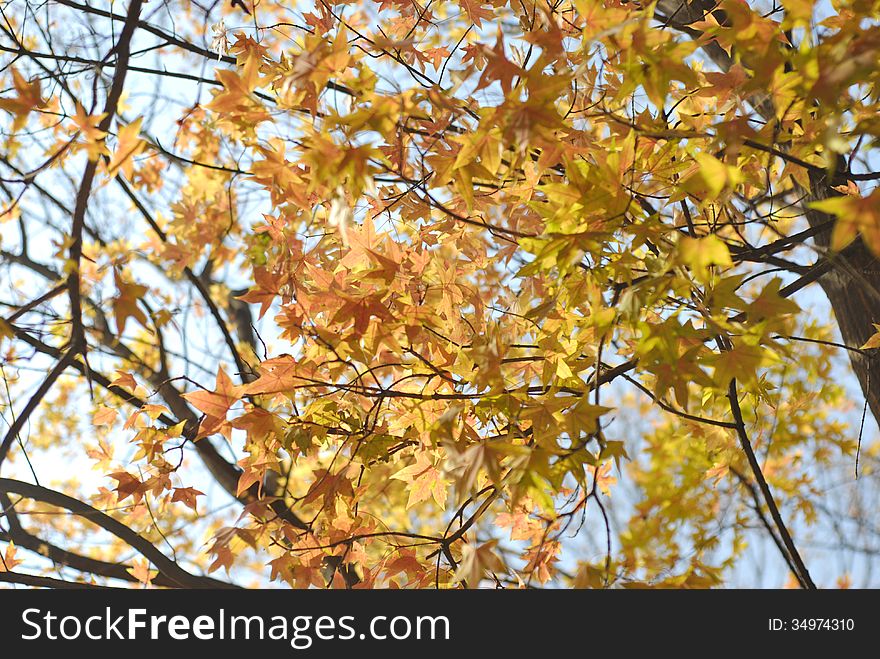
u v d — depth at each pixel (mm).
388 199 3031
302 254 3131
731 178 1836
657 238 2346
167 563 3619
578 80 2740
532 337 3123
